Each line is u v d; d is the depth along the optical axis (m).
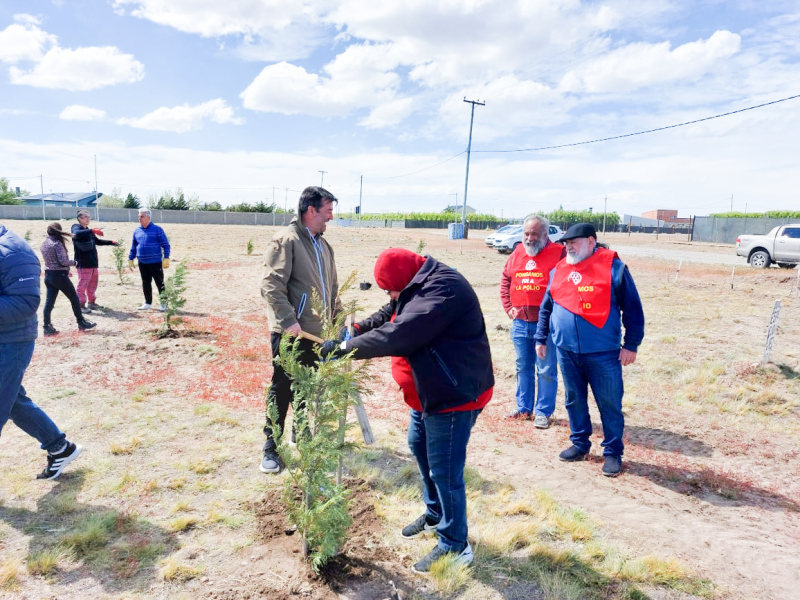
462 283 2.70
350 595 2.68
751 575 3.00
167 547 3.03
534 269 5.26
